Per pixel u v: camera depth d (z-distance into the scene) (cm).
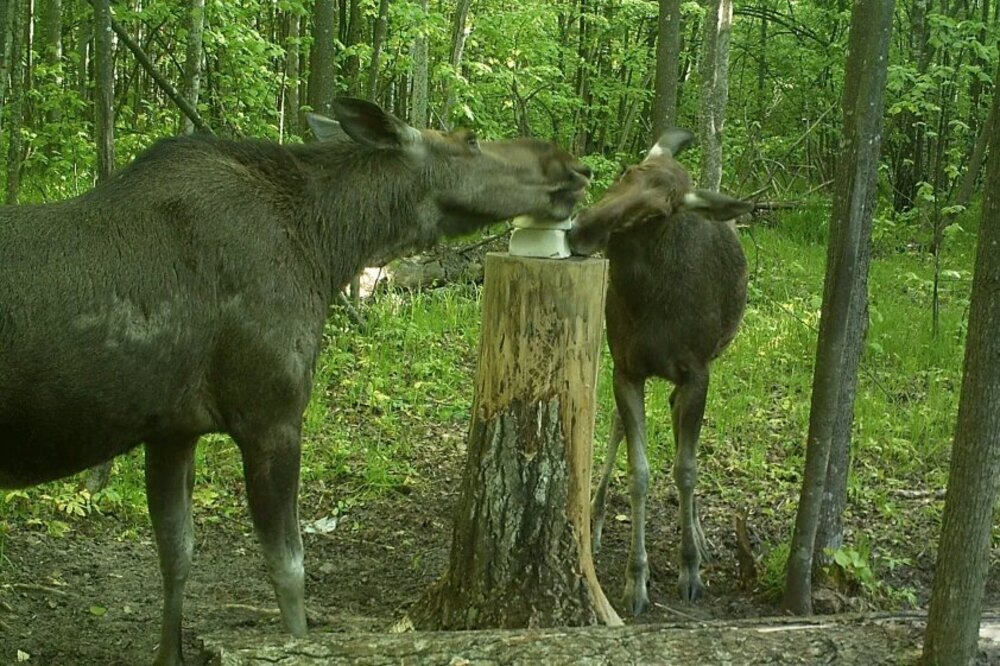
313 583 566
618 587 578
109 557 570
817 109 1772
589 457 471
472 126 1358
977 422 350
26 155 1267
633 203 506
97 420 392
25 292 371
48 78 1330
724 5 1007
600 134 1859
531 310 451
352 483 687
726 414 797
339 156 449
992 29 1550
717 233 575
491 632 386
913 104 1284
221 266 406
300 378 428
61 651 468
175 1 1072
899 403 859
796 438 782
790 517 667
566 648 375
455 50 1349
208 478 668
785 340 969
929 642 366
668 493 703
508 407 459
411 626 482
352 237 448
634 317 554
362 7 1289
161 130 1221
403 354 897
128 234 393
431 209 462
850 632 385
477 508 467
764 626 391
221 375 413
